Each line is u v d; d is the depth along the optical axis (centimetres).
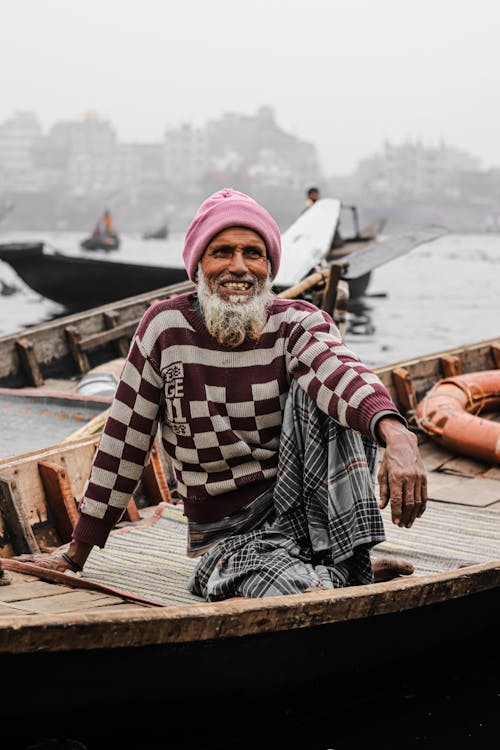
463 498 490
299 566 283
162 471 472
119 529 405
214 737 253
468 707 298
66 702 214
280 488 291
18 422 589
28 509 389
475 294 2609
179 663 229
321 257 1237
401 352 1448
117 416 297
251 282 285
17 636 196
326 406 278
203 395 288
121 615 212
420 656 299
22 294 2636
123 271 1497
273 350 291
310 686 269
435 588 284
